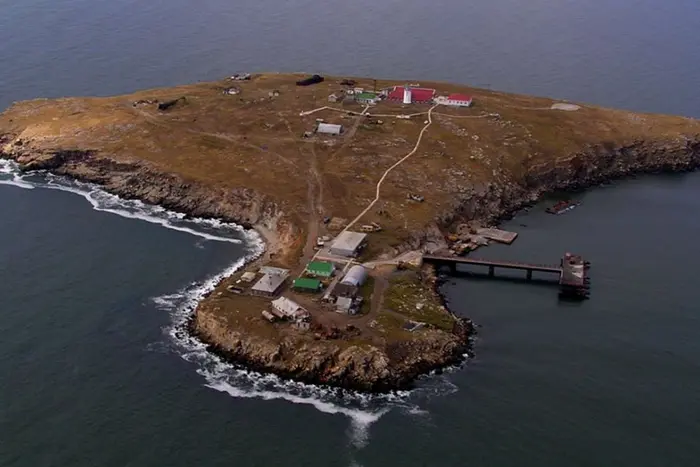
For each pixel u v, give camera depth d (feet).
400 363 528.22
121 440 469.16
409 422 484.74
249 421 484.33
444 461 454.40
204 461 453.17
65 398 504.02
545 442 471.21
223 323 559.79
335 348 529.86
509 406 501.15
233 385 516.73
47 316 591.78
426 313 577.43
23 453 459.32
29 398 503.61
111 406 497.05
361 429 478.59
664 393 517.96
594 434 479.41
